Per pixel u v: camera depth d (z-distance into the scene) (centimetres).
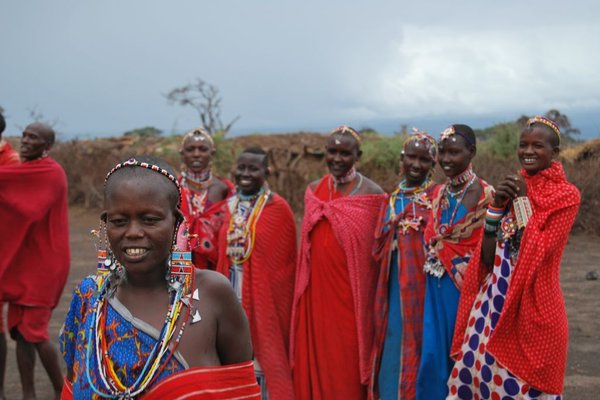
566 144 1532
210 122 2164
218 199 607
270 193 584
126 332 217
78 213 1705
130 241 215
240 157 574
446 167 491
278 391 552
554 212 407
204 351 224
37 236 571
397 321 524
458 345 448
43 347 570
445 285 491
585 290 900
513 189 419
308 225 559
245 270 562
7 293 561
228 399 224
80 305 232
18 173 561
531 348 409
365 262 549
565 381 609
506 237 422
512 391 414
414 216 521
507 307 411
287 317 577
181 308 221
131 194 214
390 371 525
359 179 576
